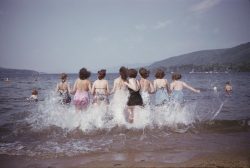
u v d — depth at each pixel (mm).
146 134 7297
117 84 9133
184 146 6109
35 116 9562
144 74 9359
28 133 7469
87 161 5141
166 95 9445
